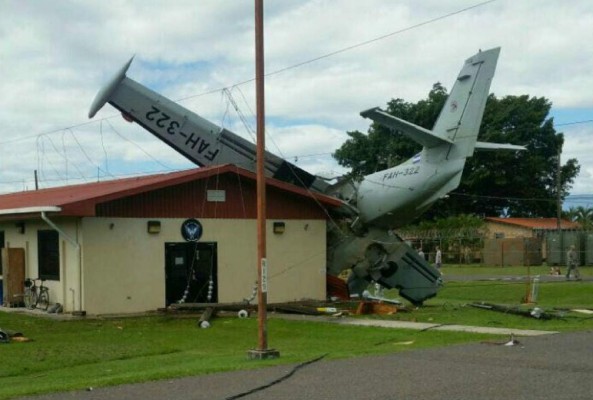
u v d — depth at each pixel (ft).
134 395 29.25
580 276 133.49
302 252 81.00
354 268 87.25
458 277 134.82
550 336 46.70
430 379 31.17
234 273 76.23
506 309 65.46
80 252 67.72
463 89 81.25
